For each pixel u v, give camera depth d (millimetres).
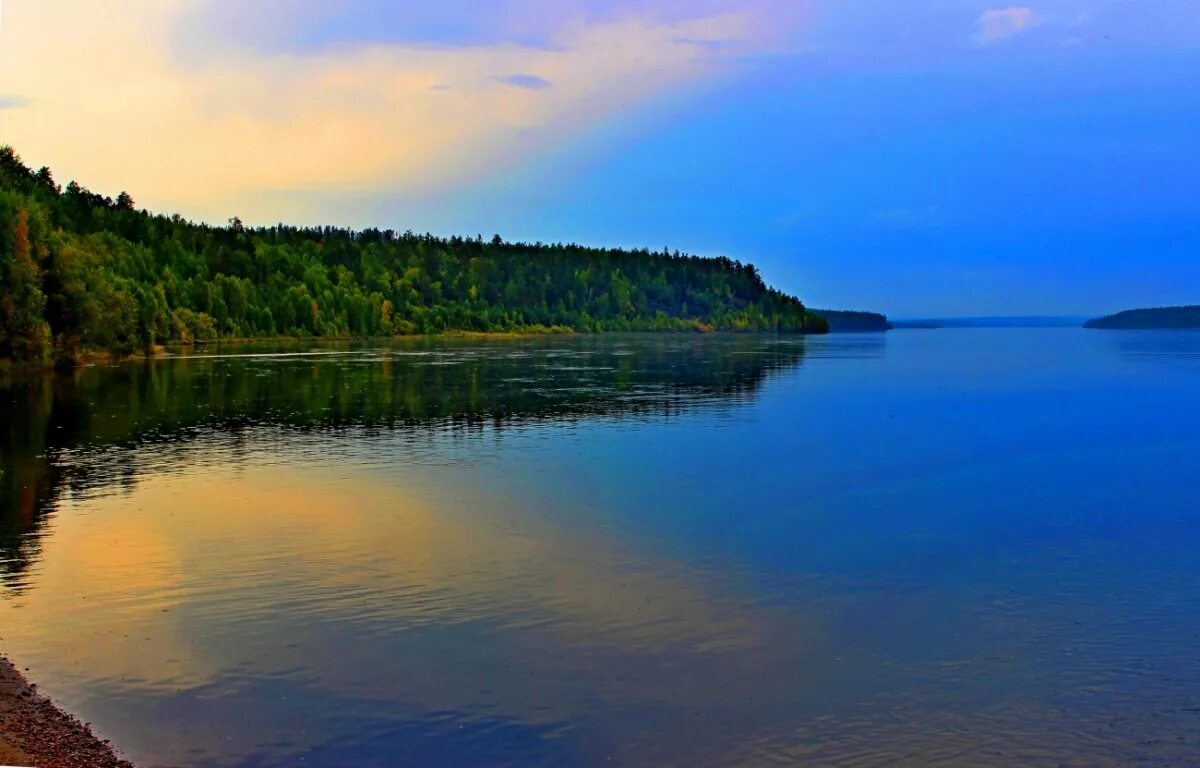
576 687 15461
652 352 130250
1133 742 13930
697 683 15680
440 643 17312
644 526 26312
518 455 38438
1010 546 24422
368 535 25234
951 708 14891
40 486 32094
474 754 13305
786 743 13742
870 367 96750
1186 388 70562
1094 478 33938
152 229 180625
